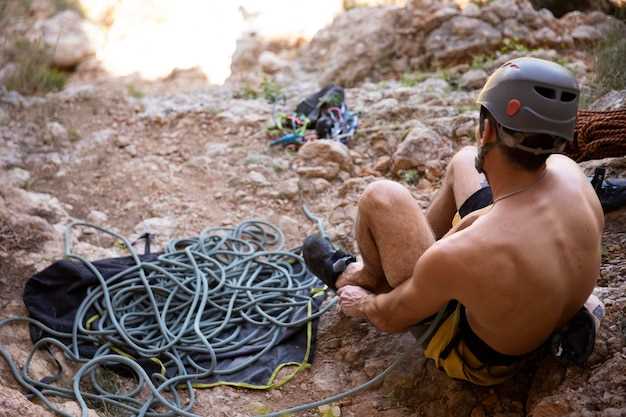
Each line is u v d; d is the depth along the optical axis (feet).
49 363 11.60
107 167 18.04
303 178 16.92
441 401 10.38
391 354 11.38
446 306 9.46
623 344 9.44
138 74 28.91
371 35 22.68
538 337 8.96
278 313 12.69
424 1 22.81
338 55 22.79
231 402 11.03
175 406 10.64
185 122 19.97
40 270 13.56
